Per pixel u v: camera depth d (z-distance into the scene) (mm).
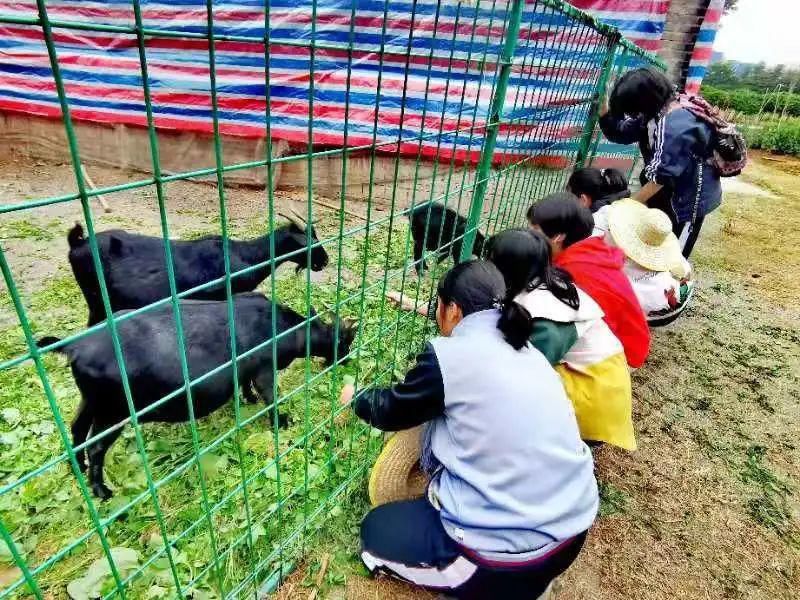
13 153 8539
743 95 26906
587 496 1815
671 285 3398
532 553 1742
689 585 2438
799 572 2551
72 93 7777
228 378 2775
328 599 2168
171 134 7785
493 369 1756
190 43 7055
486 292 1900
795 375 4133
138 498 1381
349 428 3049
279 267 5141
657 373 4027
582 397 2377
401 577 2012
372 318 4184
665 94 3504
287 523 2439
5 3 7332
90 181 7480
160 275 3582
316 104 7031
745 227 8008
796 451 3336
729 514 2838
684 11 6812
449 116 6410
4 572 2166
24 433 2855
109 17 7184
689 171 3691
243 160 7691
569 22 3203
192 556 2260
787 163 15812
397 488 2367
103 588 2088
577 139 4477
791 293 5652
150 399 2539
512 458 1720
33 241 5438
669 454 3223
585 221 2715
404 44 6367
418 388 1827
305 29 6629
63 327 3924
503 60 2504
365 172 7215
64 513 2447
